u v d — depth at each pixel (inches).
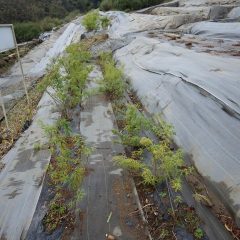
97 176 142.1
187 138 151.3
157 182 132.3
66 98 218.8
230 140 130.3
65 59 276.4
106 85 249.3
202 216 113.1
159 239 107.2
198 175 132.5
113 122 200.8
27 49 663.1
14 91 343.0
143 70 264.2
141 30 493.0
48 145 175.9
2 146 189.0
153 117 191.5
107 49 410.9
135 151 154.5
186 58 241.4
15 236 114.9
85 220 117.0
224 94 155.7
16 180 148.1
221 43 313.9
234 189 113.3
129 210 120.8
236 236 102.9
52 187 139.2
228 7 506.3
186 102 172.1
